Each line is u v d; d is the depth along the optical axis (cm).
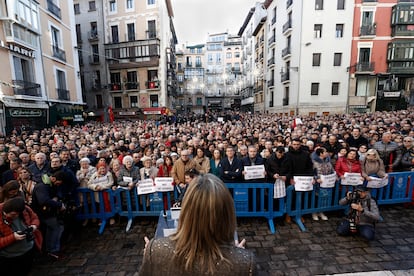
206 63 5600
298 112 2430
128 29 2777
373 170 466
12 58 1395
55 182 378
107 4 2792
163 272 100
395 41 2278
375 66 2352
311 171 438
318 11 2314
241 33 5184
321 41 2348
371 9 2289
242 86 5097
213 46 5578
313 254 350
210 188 101
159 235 261
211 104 5544
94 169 483
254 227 435
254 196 433
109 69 2891
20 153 624
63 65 1928
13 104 1359
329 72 2381
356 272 308
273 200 436
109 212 448
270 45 3064
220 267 94
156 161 531
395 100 2431
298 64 2408
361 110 2412
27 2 1464
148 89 2794
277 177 425
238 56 5531
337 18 2314
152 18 2689
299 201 434
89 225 455
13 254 275
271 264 330
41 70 1636
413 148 528
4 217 269
